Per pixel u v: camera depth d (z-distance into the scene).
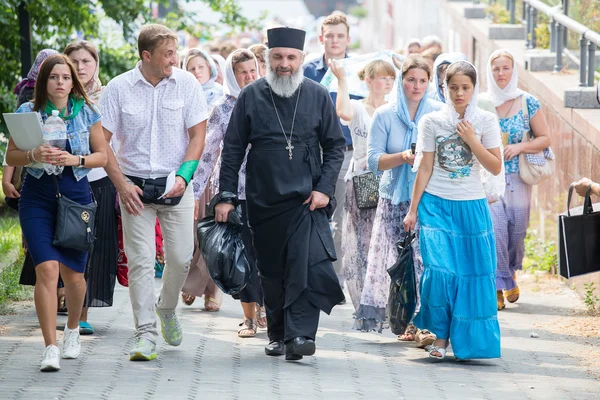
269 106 17.45
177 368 17.06
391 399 15.46
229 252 17.62
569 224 19.27
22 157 16.39
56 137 16.39
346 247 21.17
